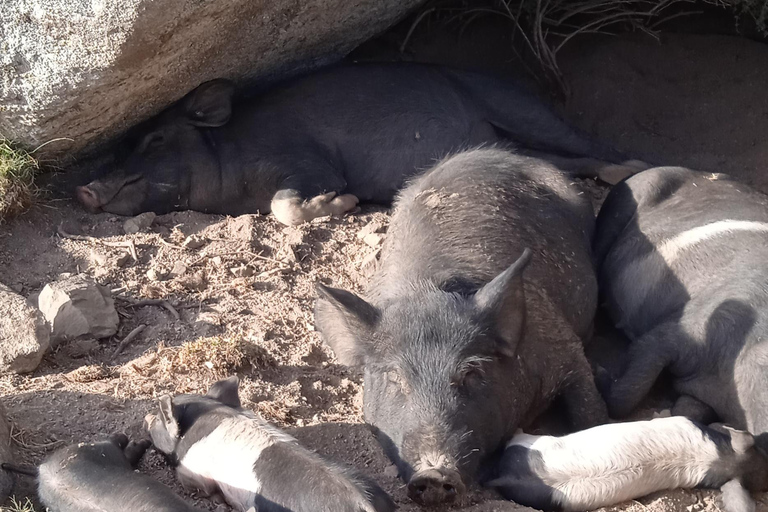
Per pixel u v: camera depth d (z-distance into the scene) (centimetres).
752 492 289
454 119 390
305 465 269
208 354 311
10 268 342
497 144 380
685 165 402
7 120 350
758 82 419
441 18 441
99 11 330
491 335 290
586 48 437
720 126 412
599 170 394
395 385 287
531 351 302
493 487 287
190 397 289
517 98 396
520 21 437
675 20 444
